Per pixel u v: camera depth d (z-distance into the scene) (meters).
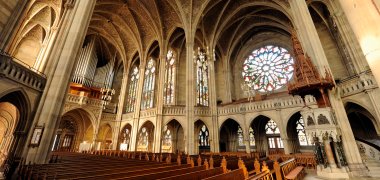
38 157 9.51
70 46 11.85
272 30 27.47
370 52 2.27
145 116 24.77
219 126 22.39
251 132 24.12
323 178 9.57
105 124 26.67
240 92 27.61
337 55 18.59
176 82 26.80
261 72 27.25
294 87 11.23
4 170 9.50
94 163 9.12
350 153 9.55
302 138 20.44
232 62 30.02
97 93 28.02
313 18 21.12
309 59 11.46
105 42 30.42
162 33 26.16
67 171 6.53
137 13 25.47
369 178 8.73
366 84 12.21
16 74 9.47
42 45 19.45
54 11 19.61
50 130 10.23
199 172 5.64
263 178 5.05
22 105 10.13
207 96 25.86
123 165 8.45
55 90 10.88
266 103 20.19
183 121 23.17
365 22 2.39
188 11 23.47
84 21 12.84
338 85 14.23
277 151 21.31
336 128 9.60
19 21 10.10
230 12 24.77
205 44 26.12
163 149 25.36
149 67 30.05
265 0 21.77
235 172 5.76
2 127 18.34
